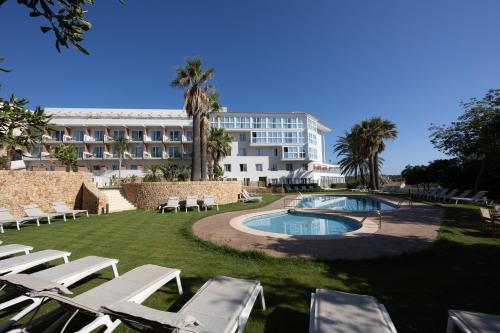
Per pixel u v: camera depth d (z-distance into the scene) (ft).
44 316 10.64
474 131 56.54
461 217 36.68
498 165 53.16
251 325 11.25
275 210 49.55
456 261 18.89
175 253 22.22
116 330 10.83
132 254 21.98
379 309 9.61
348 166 155.33
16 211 41.11
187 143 125.39
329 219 43.45
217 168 112.47
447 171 74.49
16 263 15.28
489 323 8.55
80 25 7.94
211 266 18.92
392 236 25.93
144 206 54.80
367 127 111.45
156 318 7.64
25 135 12.87
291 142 134.00
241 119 132.57
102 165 120.88
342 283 15.53
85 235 29.19
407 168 115.65
